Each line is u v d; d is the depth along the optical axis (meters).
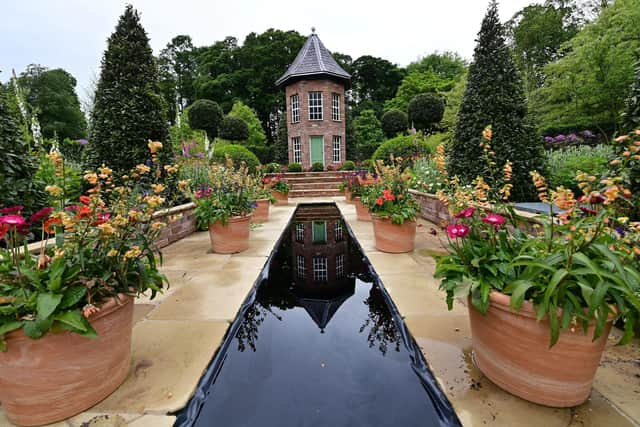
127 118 3.84
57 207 1.52
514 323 1.10
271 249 3.55
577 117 8.25
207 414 1.13
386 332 1.78
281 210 6.90
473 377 1.27
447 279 1.33
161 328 1.71
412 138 9.11
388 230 3.18
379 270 2.66
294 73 13.16
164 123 4.18
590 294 0.94
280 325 1.88
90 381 1.12
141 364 1.38
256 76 21.55
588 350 1.04
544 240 1.27
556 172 3.80
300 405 1.18
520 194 3.41
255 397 1.23
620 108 7.46
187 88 24.31
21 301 1.00
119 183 3.68
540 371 1.08
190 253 3.37
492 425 1.03
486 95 3.65
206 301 2.08
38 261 1.12
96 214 1.23
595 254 1.06
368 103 23.28
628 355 1.39
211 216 3.28
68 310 1.04
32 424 1.05
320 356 1.54
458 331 1.64
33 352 1.01
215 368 1.42
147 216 1.38
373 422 1.09
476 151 3.67
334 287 2.49
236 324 1.82
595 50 7.23
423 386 1.29
